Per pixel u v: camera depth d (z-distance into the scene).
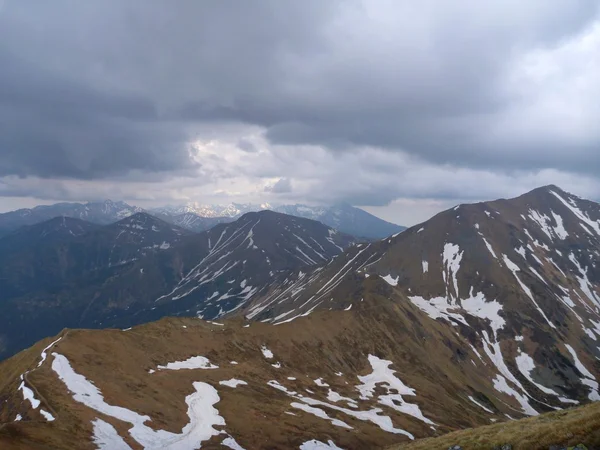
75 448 49.47
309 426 77.00
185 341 105.06
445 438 41.09
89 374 72.00
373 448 74.38
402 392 115.19
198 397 79.00
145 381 77.56
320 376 114.56
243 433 68.75
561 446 27.78
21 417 57.28
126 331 98.12
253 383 94.88
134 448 55.00
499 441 32.78
